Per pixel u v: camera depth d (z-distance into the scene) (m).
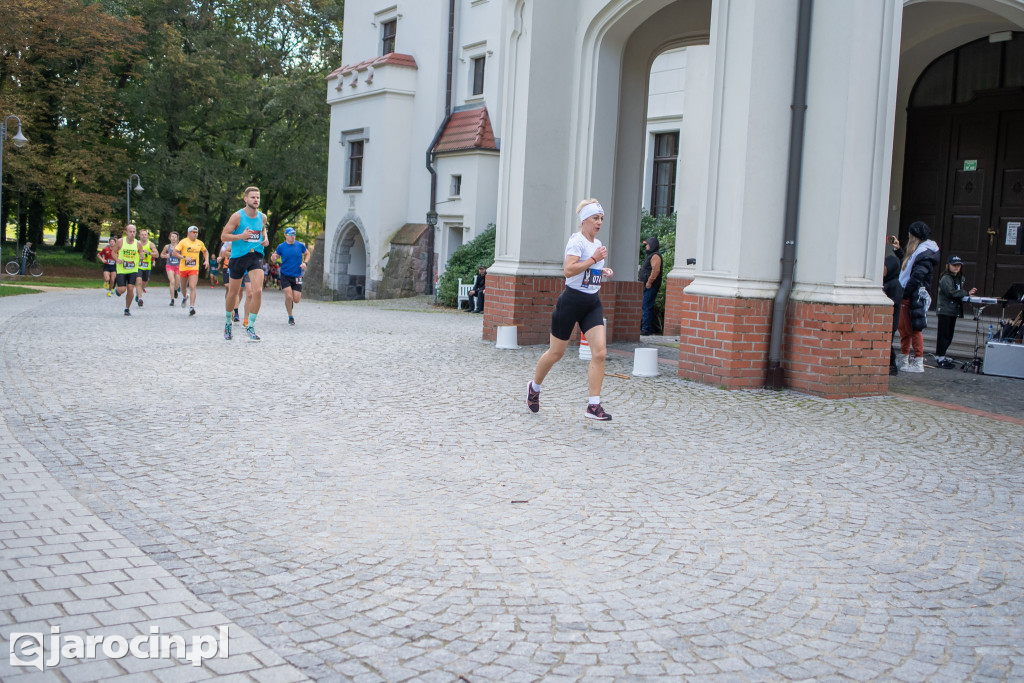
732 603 3.79
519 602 3.72
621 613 3.64
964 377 11.08
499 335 12.59
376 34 32.09
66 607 3.46
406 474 5.66
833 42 9.33
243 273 12.48
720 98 9.82
